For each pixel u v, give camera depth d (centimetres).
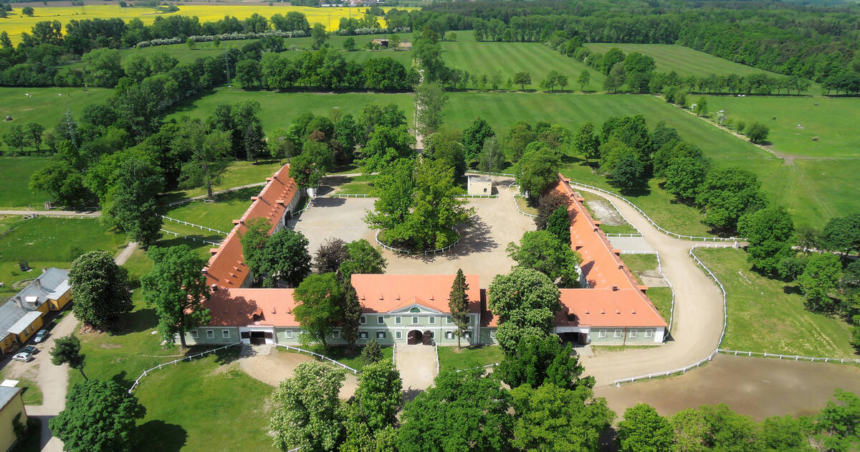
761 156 19475
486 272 12100
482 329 9731
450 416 6625
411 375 8950
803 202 15775
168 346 9606
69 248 13138
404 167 13312
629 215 15038
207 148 15488
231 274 10662
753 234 11781
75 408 7044
